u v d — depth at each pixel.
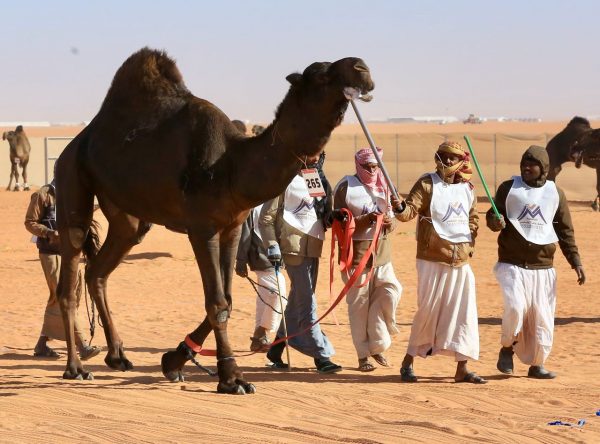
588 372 10.70
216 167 9.34
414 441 7.34
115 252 10.81
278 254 10.63
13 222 32.97
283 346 10.98
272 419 8.30
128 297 17.55
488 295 17.47
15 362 11.54
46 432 7.74
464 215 9.91
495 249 25.25
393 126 159.12
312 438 7.51
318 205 10.76
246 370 10.90
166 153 9.61
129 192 9.94
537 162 10.15
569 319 14.76
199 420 8.23
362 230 10.55
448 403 8.95
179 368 10.12
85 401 9.09
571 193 43.34
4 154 55.09
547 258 10.16
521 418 8.27
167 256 23.31
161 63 10.02
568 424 7.92
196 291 18.39
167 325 14.59
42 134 123.12
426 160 48.34
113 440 7.47
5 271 21.23
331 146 50.12
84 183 10.39
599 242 26.14
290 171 9.19
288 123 9.04
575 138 38.06
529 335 10.24
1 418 8.28
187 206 9.44
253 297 17.28
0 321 14.88
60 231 10.51
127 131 9.95
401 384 9.96
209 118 9.53
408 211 9.69
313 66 8.91
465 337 9.88
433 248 9.83
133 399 9.17
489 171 46.25
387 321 10.73
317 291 18.11
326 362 10.69
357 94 8.73
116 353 10.86
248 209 9.50
